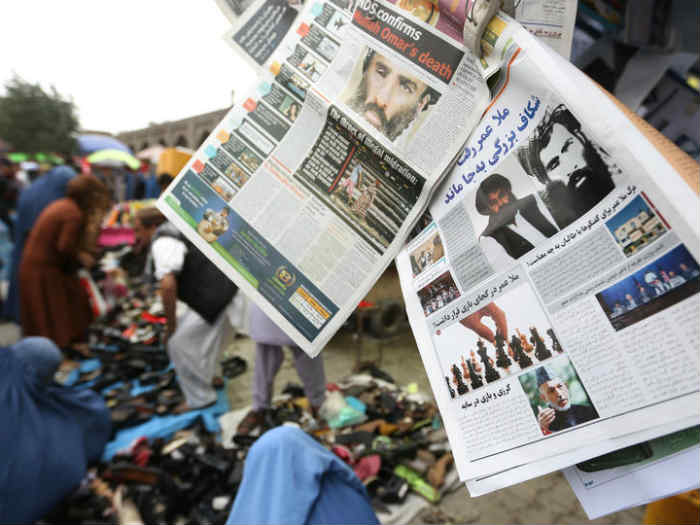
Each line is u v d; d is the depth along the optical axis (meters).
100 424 2.14
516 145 0.51
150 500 1.83
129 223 7.21
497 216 0.52
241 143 0.65
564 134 0.47
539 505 1.93
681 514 0.80
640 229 0.42
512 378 0.50
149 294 4.67
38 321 3.29
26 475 1.59
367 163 0.60
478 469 0.51
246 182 0.65
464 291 0.55
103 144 9.62
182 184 0.67
